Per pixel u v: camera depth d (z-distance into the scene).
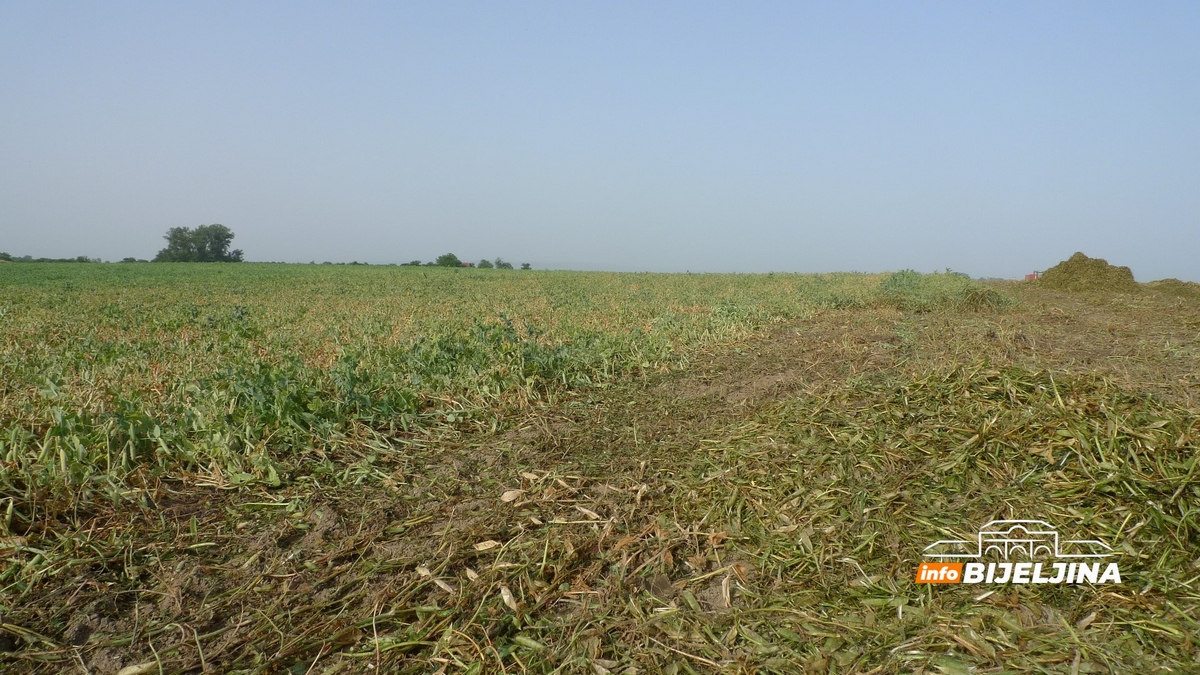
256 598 2.67
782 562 2.84
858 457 3.72
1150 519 2.82
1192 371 5.94
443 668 2.28
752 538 3.04
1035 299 13.16
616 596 2.63
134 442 3.82
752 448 4.05
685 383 6.00
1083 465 3.23
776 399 5.22
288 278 26.05
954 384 4.45
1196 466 3.02
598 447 4.34
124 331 9.34
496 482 3.80
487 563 2.93
